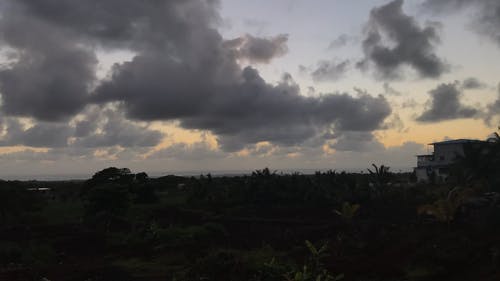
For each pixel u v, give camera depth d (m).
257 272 23.00
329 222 39.84
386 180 49.88
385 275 22.89
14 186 48.41
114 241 34.72
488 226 28.16
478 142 44.28
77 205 56.44
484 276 20.92
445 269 22.64
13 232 36.50
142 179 59.97
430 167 70.94
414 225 32.62
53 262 29.14
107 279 24.03
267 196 50.94
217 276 23.02
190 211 47.38
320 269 19.66
